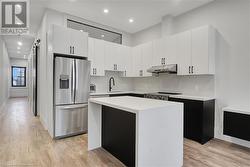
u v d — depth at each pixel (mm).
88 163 2221
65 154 2484
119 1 3406
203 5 3535
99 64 4348
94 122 2711
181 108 2100
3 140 3020
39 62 5043
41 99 4492
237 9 3004
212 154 2531
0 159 2285
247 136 2539
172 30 4141
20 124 4168
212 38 3230
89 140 2652
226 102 3156
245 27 2904
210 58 3168
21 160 2268
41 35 4520
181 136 2104
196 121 3080
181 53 3596
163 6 3617
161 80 4516
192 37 3377
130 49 5117
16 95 11094
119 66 4820
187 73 3467
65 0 3352
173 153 2004
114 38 5320
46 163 2193
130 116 2143
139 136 1646
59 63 3199
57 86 3189
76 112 3434
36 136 3275
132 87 5594
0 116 5066
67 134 3309
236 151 2650
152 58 4348
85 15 4121
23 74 11445
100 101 2307
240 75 2967
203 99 3000
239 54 2980
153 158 1783
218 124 3262
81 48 3586
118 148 2373
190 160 2322
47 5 3576
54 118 3188
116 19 4367
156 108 1798
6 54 7996
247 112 2535
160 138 1848
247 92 2881
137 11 3881
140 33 5332
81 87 3518
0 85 5645
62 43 3283
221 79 3229
